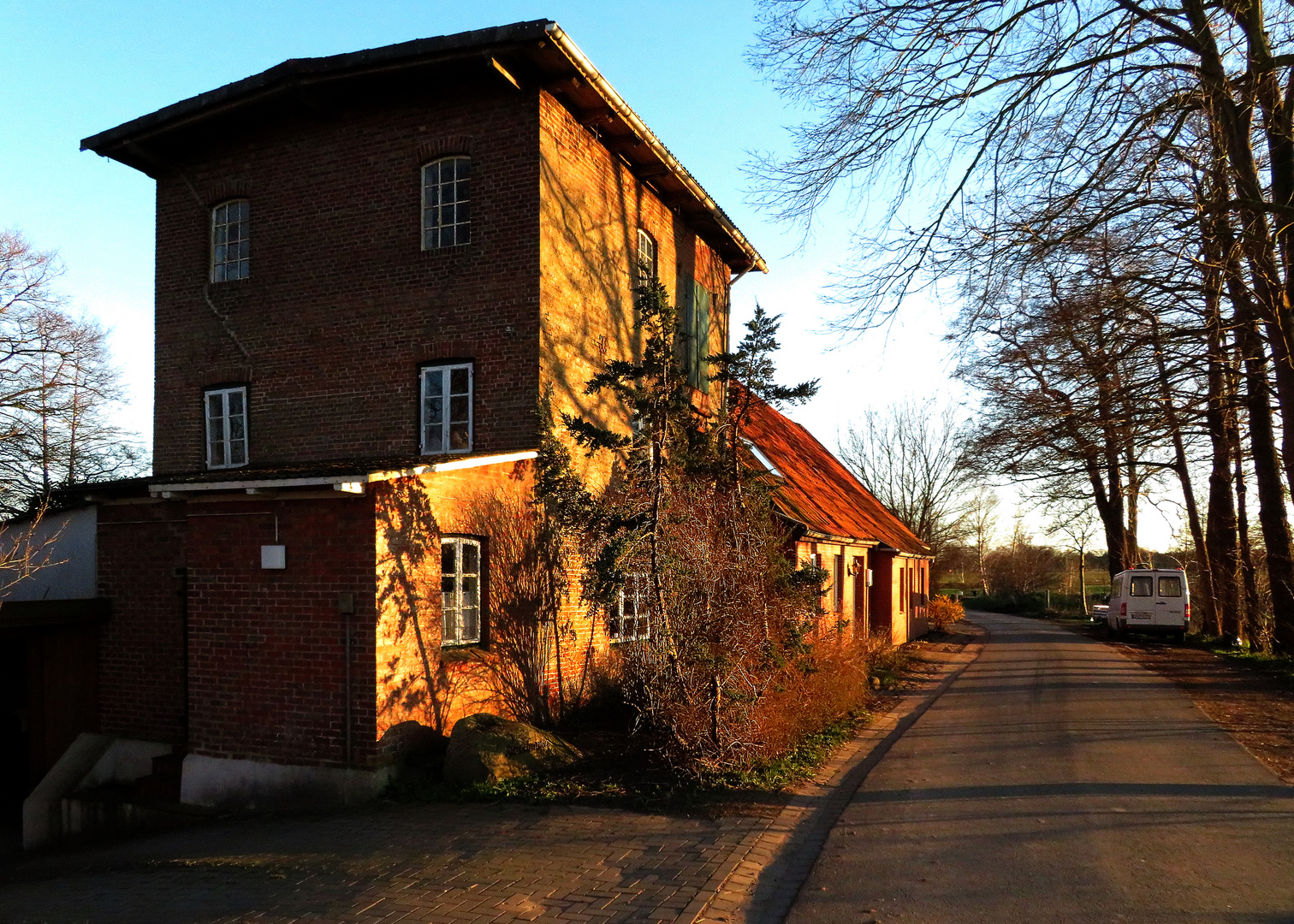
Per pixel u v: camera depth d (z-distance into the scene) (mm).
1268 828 6938
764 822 7332
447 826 7500
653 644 9320
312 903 5918
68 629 11781
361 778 8758
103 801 10352
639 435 10047
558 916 5516
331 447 13031
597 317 13594
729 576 9305
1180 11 10602
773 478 11500
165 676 11602
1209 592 28766
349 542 9031
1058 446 19266
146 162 14523
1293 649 20375
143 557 11883
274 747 9297
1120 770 9008
